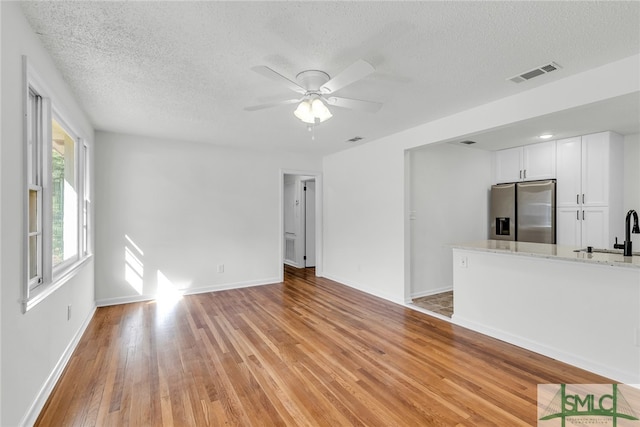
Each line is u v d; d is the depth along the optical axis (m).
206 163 4.90
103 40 2.00
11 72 1.61
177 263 4.67
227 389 2.22
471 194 5.16
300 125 3.88
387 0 1.63
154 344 2.95
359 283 5.06
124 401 2.08
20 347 1.71
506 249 3.04
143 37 1.96
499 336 3.08
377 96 2.93
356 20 1.80
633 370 2.28
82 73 2.44
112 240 4.24
